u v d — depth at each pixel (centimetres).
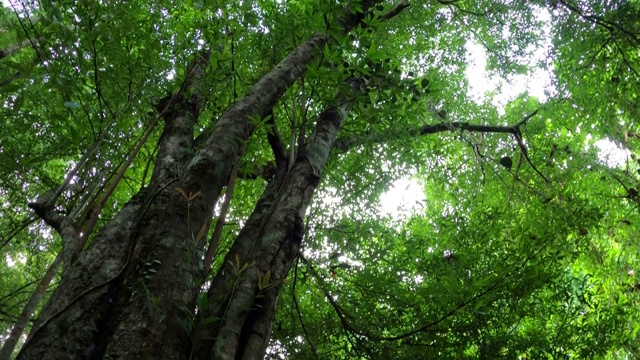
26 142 468
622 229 833
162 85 416
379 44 709
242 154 335
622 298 530
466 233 497
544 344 432
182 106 393
